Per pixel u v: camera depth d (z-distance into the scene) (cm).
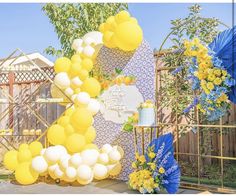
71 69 579
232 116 571
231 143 571
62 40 818
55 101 588
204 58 475
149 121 502
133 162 498
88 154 515
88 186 523
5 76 796
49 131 544
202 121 580
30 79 761
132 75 559
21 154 529
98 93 586
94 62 605
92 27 805
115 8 821
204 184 521
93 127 577
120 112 569
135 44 537
